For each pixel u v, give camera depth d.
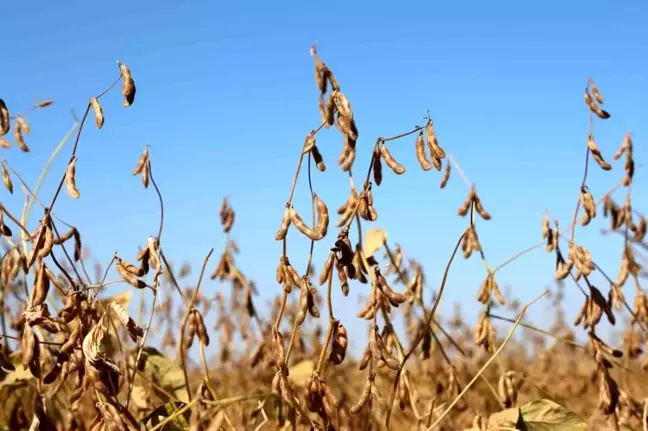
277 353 1.31
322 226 1.30
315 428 1.32
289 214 1.31
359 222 1.45
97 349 1.26
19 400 1.56
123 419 1.28
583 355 2.51
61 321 1.30
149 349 1.70
